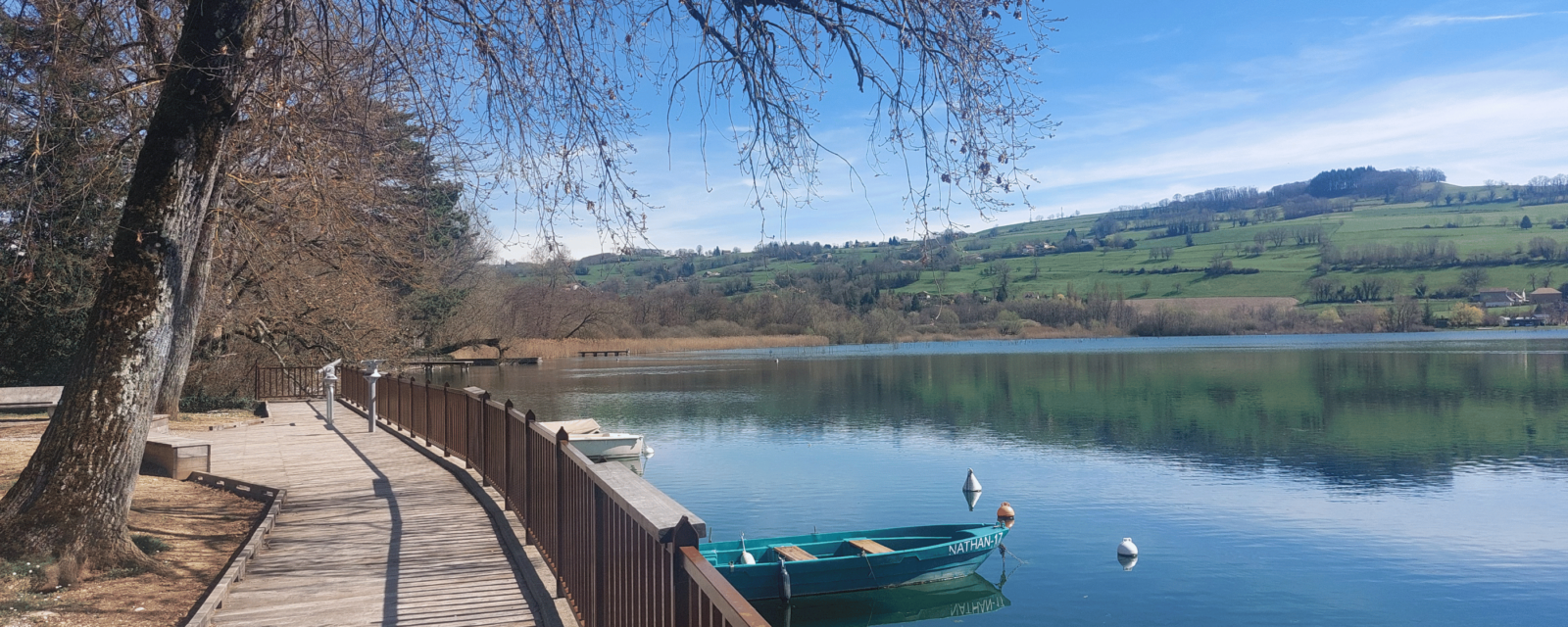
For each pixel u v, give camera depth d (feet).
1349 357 231.91
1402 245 456.45
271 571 21.77
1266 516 57.21
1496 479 70.49
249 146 32.37
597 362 229.25
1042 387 154.61
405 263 53.36
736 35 23.15
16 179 32.50
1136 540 51.37
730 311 300.20
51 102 28.32
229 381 77.36
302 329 73.72
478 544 24.66
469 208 31.83
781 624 38.99
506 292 211.61
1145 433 97.25
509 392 143.54
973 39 21.93
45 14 25.39
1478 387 148.46
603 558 14.62
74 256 49.73
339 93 23.68
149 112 34.22
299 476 36.63
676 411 116.06
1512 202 626.64
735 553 41.16
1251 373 181.16
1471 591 42.60
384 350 88.07
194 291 29.32
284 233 47.96
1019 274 373.40
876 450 84.43
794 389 150.10
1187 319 371.15
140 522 26.61
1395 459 80.18
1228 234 550.77
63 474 20.63
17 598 18.34
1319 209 647.15
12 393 44.32
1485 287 407.03
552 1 21.43
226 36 20.99
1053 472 72.90
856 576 40.01
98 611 18.17
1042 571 45.39
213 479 33.91
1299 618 38.99
